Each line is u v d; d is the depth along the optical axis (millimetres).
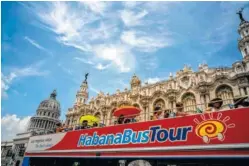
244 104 9266
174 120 10320
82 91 49375
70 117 42062
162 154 9641
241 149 7527
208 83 23406
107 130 13055
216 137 8398
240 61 22281
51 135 17031
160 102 27359
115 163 16688
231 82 21766
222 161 11062
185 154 8922
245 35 27328
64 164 19969
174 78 27891
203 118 9328
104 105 34656
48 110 82938
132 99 31125
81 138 14219
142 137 10953
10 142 54281
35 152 17141
